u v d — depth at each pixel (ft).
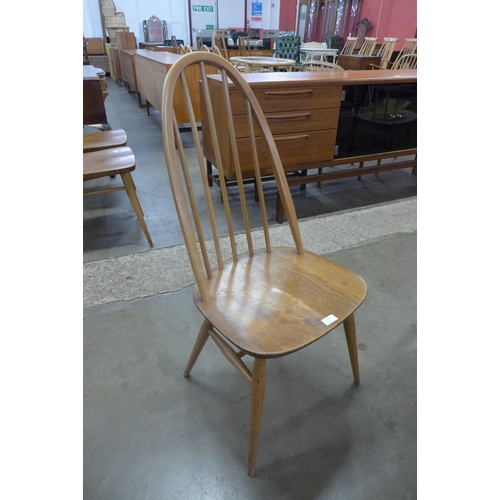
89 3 25.68
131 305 4.60
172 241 6.07
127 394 3.51
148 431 3.18
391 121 6.97
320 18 25.41
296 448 3.08
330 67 10.43
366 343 4.17
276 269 3.14
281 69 14.67
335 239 6.14
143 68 12.89
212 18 29.48
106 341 4.08
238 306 2.64
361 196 8.07
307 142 6.34
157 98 10.85
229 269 3.13
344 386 3.66
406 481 2.85
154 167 9.53
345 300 2.72
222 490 2.77
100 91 7.60
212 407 3.42
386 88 6.54
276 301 2.70
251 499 2.72
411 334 4.29
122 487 2.78
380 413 3.39
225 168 6.34
